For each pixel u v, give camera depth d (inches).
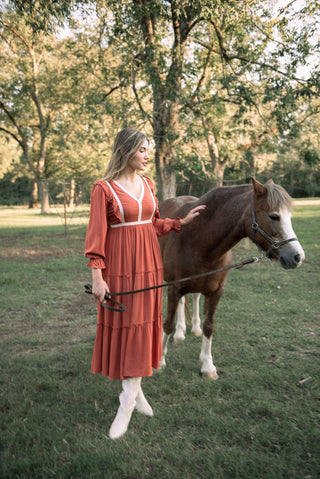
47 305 212.1
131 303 90.0
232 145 585.9
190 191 525.7
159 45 383.6
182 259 122.0
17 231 625.0
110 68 456.8
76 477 80.2
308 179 1724.9
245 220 105.3
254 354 139.7
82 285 258.5
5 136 995.3
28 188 2177.7
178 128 405.4
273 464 82.2
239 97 396.5
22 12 318.7
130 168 93.0
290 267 95.7
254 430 94.4
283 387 116.7
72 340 161.2
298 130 389.1
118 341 91.0
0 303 211.5
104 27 385.1
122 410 94.5
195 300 168.1
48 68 817.5
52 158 1138.7
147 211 93.0
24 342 159.3
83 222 808.3
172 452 86.5
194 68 379.9
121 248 90.7
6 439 92.2
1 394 114.8
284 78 354.6
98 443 90.4
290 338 155.3
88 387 117.3
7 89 846.5
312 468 81.3
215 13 317.7
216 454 85.4
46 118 991.0
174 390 116.1
